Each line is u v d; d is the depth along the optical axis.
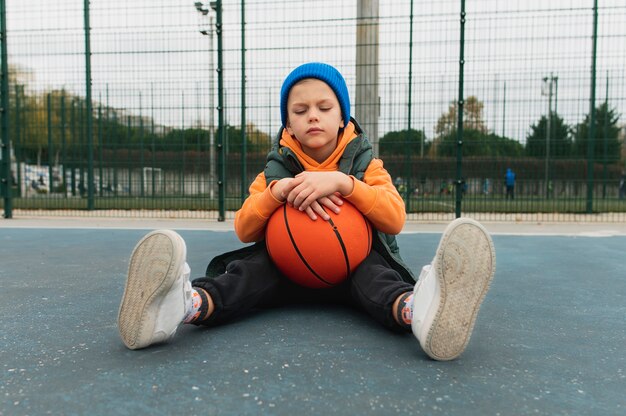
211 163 7.77
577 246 3.93
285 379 1.16
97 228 5.43
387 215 1.64
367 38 5.74
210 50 6.24
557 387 1.14
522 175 9.45
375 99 5.76
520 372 1.23
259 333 1.53
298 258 1.63
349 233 1.59
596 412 1.01
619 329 1.65
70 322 1.70
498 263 3.08
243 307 1.63
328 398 1.05
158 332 1.33
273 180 1.69
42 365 1.26
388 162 7.73
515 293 2.22
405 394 1.08
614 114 8.46
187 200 7.97
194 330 1.57
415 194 7.72
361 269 1.63
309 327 1.59
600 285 2.40
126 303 1.32
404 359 1.30
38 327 1.63
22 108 11.48
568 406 1.04
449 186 7.78
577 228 5.50
